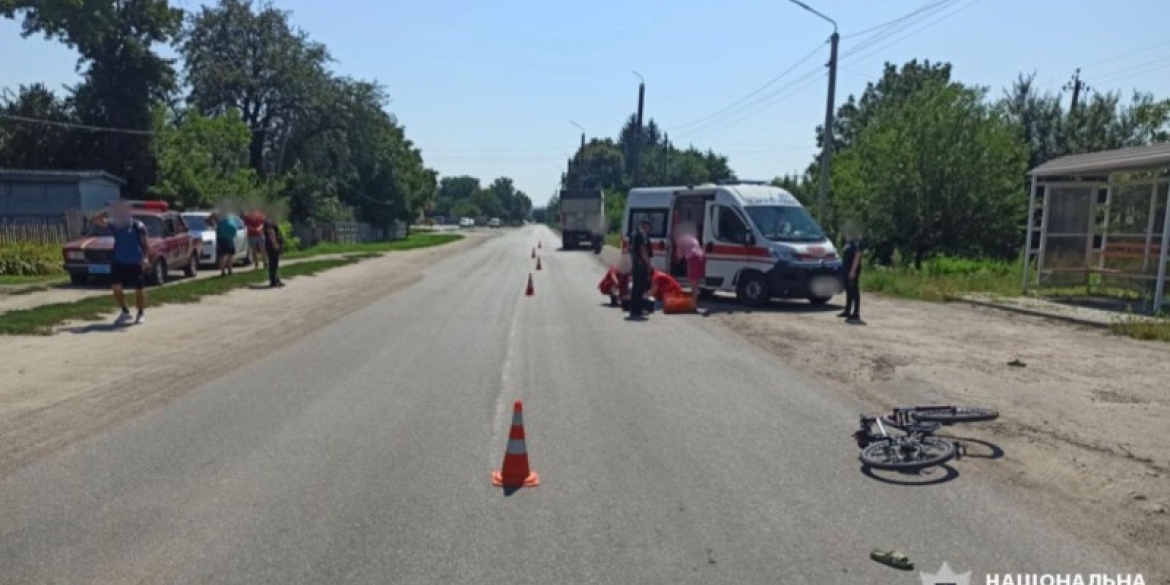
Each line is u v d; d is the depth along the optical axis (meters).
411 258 41.44
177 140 45.12
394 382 10.12
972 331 15.30
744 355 12.49
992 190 28.77
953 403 9.21
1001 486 6.33
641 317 17.31
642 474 6.57
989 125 29.41
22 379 9.96
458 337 14.07
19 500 5.82
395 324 15.74
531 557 4.96
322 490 6.11
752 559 4.96
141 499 5.87
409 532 5.33
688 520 5.58
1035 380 10.59
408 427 7.93
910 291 22.16
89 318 15.36
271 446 7.22
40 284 20.77
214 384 9.88
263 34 57.62
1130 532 5.44
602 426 8.09
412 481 6.34
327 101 58.59
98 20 38.88
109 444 7.23
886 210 29.41
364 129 61.53
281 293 21.50
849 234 20.45
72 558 4.88
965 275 25.58
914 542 5.23
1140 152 18.38
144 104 45.16
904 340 14.15
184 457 6.88
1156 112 36.41
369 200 73.25
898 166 29.19
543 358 12.03
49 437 7.44
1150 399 9.44
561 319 16.80
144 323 15.04
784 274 19.00
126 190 44.59
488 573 4.73
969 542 5.25
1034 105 39.22
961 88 29.56
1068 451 7.27
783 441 7.58
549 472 6.60
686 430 7.95
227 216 30.08
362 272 30.34
